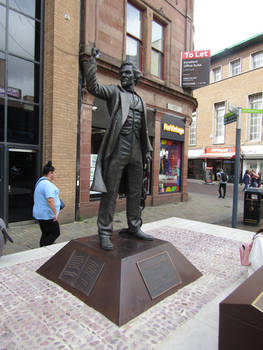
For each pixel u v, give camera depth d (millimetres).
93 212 8234
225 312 1634
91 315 2420
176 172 12281
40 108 7312
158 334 2184
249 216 8133
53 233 4500
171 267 3113
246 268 3656
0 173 6656
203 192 17344
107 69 8227
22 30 6992
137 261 2846
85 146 7895
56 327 2229
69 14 7234
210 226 6227
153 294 2705
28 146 7121
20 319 2328
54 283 3029
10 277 3189
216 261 3924
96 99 8281
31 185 7320
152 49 10586
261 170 23531
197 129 28984
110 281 2623
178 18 11328
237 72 25406
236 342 1593
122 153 3209
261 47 23203
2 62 6652
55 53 6988
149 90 10039
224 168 26938
